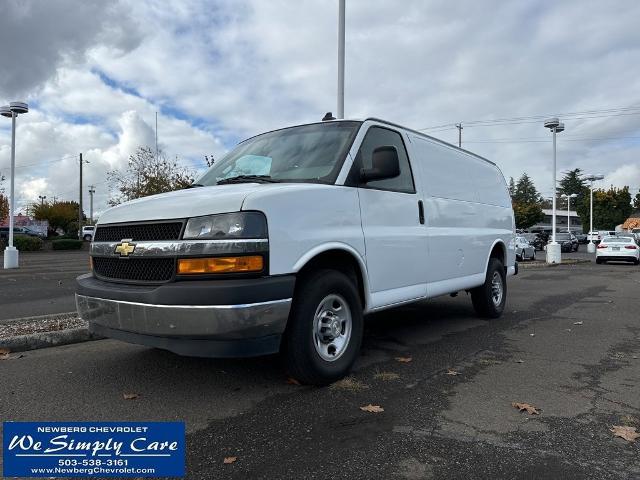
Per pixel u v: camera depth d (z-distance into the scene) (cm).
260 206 363
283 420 348
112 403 381
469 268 660
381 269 474
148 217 386
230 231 354
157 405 377
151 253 372
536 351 551
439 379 444
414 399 392
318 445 312
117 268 403
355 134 471
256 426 339
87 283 419
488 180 764
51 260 2456
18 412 365
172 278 361
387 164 437
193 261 354
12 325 632
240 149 543
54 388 415
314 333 401
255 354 359
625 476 277
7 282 1273
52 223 7219
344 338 433
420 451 305
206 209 363
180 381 430
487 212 733
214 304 340
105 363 487
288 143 499
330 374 412
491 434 330
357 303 439
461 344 581
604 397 403
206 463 290
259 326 351
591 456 300
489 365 493
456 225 631
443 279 591
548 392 413
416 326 690
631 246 2261
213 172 520
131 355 515
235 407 372
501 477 276
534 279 1452
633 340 609
